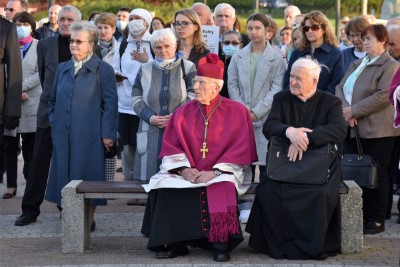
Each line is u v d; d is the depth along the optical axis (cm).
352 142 1109
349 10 3198
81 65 1070
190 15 1162
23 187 1452
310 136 933
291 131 936
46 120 1129
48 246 1012
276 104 975
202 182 931
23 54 1343
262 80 1155
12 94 1141
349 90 1098
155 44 1061
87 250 991
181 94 1055
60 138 1062
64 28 1145
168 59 1064
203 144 960
